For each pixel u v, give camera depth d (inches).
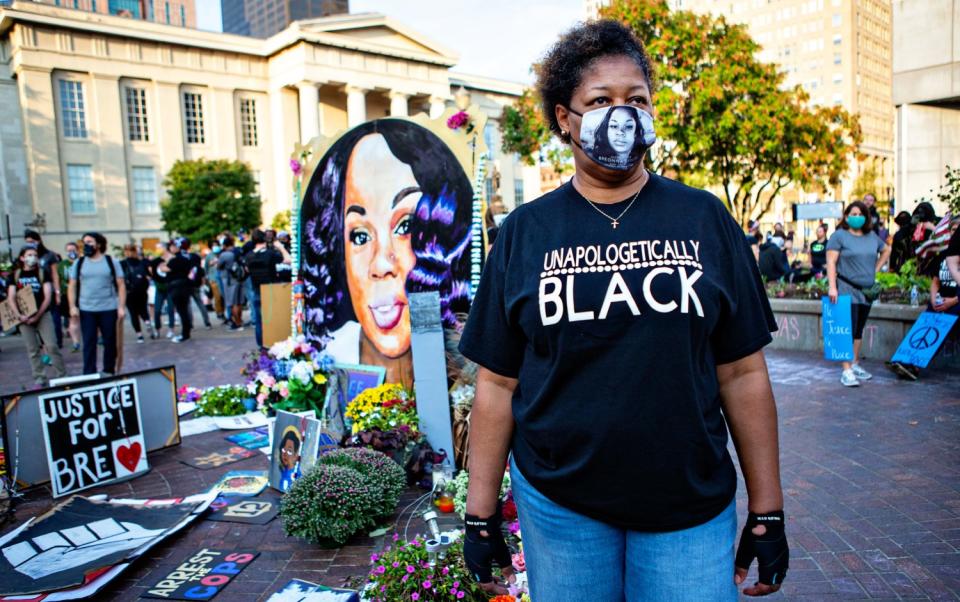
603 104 62.4
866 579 121.6
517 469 66.6
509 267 64.2
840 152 1032.2
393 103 2009.1
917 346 264.1
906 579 120.9
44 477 186.1
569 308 58.3
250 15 5689.0
